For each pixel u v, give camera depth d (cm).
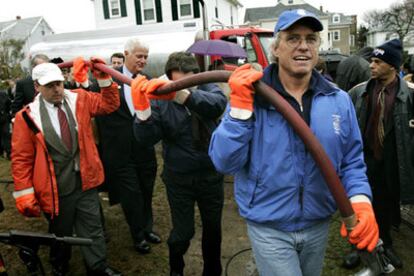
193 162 248
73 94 274
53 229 276
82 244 167
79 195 272
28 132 257
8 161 743
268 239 168
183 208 261
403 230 369
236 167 160
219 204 264
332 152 160
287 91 164
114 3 1880
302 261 178
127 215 340
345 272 304
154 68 780
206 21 657
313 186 159
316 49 157
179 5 1781
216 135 157
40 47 926
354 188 160
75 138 267
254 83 142
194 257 341
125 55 328
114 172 329
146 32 818
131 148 331
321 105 160
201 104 221
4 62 2558
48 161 260
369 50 481
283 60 157
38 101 262
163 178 266
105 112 284
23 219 441
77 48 874
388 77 285
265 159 158
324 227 172
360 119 301
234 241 368
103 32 866
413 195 283
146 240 365
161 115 241
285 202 161
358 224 140
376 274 146
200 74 159
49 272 318
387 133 289
